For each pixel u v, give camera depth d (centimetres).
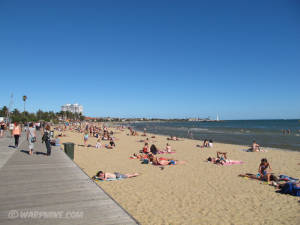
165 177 1063
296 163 1450
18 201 556
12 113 8512
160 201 747
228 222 598
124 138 3588
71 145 1334
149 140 3156
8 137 2305
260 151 2011
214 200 762
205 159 1598
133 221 455
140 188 886
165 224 577
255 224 589
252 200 764
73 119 16412
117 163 1415
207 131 5884
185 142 2898
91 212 496
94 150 2048
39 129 4084
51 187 668
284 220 612
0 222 444
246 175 1082
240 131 5725
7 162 1046
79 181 732
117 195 802
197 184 951
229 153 1919
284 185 848
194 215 639
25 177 779
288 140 3212
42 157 1183
